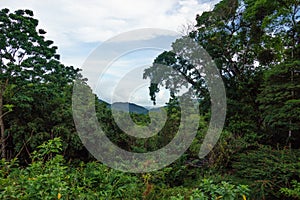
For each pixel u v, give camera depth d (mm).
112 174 3318
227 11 8398
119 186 3189
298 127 5395
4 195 2215
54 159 2822
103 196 2809
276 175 4031
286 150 4770
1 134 5500
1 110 5523
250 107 7484
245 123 6844
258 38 8117
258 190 3873
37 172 2695
